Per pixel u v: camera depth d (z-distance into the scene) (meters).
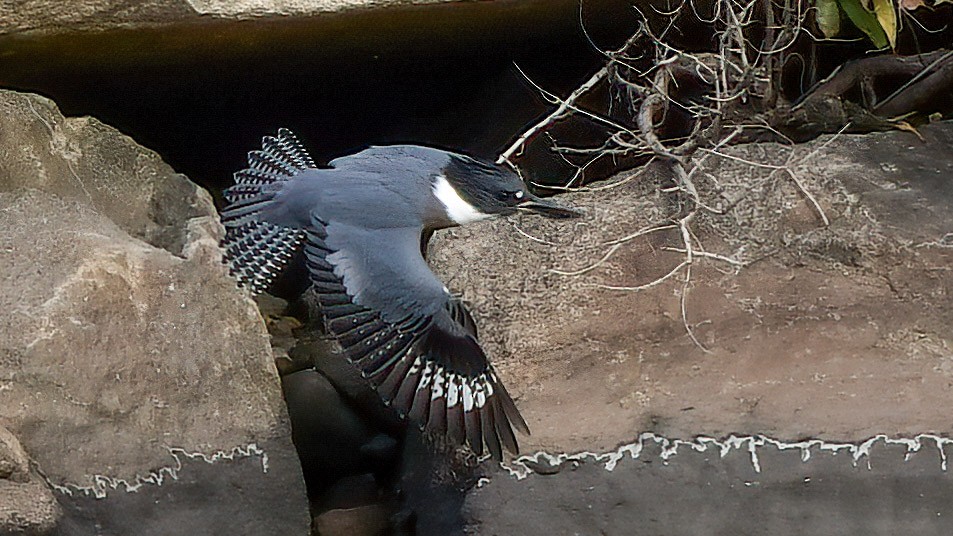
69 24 10.29
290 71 11.42
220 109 11.74
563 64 11.78
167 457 8.33
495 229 9.73
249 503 8.36
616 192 10.18
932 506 7.95
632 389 8.45
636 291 9.04
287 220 7.24
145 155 10.81
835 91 11.61
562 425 8.25
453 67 11.80
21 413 8.10
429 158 7.51
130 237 9.66
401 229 7.14
